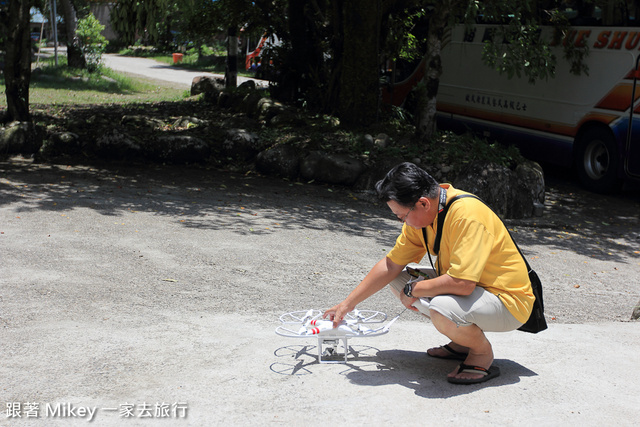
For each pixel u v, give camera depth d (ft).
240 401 9.89
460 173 34.45
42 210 25.46
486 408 9.77
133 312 14.94
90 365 11.32
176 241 22.39
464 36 48.37
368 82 42.70
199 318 14.76
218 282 18.16
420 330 14.62
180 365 11.45
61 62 101.71
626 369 11.85
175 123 46.32
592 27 38.52
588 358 12.46
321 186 36.24
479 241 10.23
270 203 31.09
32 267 18.16
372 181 35.88
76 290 16.39
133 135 40.40
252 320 14.87
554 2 40.68
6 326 13.37
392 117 47.98
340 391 10.34
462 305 10.34
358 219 29.43
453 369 11.60
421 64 51.57
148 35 35.88
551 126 41.96
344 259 22.09
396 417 9.39
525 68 38.99
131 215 25.88
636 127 36.22
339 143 39.40
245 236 24.12
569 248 27.94
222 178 36.24
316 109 50.55
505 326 10.65
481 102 47.44
